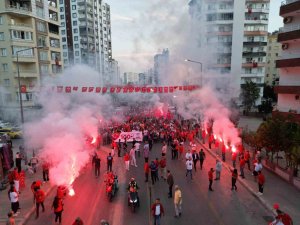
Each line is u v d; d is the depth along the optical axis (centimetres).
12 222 1168
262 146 2062
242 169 1897
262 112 5406
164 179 1902
